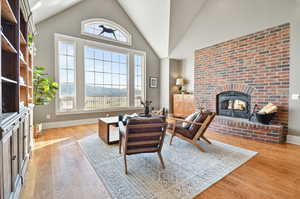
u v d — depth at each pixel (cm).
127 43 549
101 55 501
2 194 100
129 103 569
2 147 100
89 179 174
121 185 163
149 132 198
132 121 186
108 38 504
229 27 390
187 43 511
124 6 525
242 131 342
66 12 422
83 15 452
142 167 203
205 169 199
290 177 181
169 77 614
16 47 151
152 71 630
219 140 323
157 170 195
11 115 126
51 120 412
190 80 595
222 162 220
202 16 448
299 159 230
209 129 409
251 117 354
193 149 271
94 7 472
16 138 142
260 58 343
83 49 457
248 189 158
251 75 359
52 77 406
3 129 95
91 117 482
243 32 367
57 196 145
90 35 467
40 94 335
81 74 455
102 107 507
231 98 409
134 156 238
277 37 317
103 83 508
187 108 546
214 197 145
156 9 464
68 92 438
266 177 181
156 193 150
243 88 374
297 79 293
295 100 296
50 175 181
